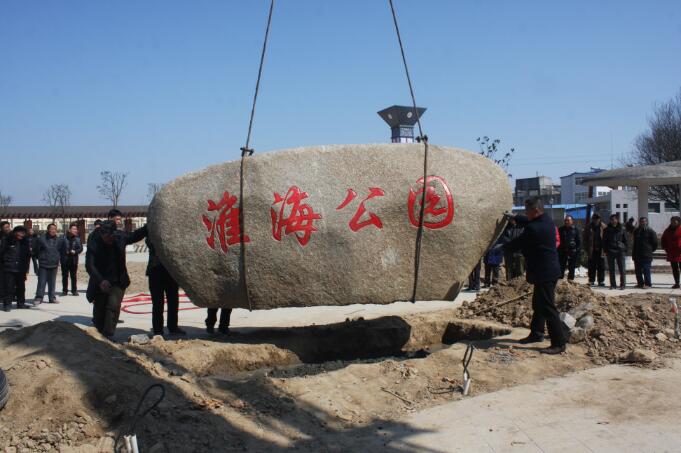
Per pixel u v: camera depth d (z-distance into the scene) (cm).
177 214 688
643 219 1334
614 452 410
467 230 663
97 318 761
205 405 489
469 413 493
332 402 514
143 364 575
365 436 449
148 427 429
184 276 693
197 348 667
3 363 518
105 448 402
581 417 479
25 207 4778
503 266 1482
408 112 1230
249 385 545
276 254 665
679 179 1727
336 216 658
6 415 429
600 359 650
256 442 436
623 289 1294
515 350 674
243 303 688
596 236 1380
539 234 673
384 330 805
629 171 1809
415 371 589
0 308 1135
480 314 899
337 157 670
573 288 838
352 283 663
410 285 669
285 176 666
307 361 746
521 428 457
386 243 661
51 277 1202
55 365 487
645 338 713
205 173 691
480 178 671
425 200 654
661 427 454
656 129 3297
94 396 450
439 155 669
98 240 752
